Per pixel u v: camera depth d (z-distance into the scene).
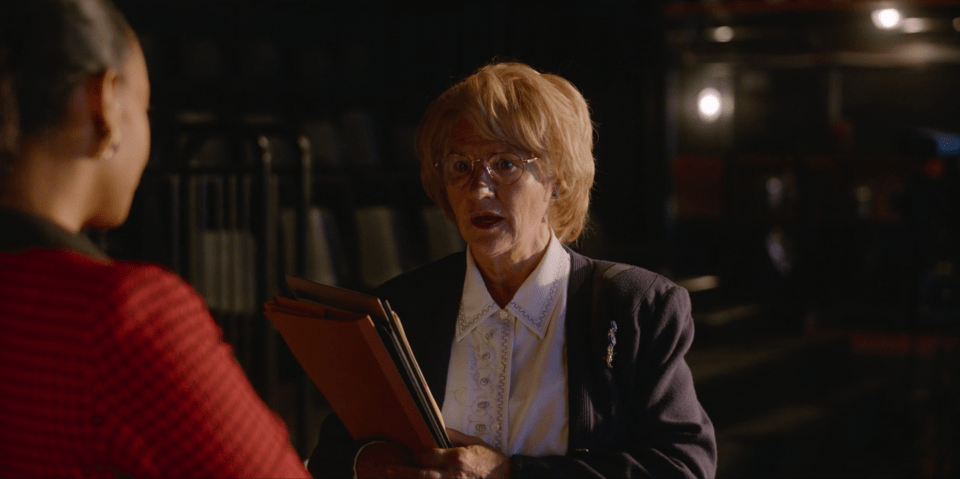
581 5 5.79
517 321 1.27
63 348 0.61
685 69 9.24
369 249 4.70
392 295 1.35
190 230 2.87
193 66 5.00
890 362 6.07
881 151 10.12
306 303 1.06
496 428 1.24
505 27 5.78
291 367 3.82
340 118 5.34
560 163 1.23
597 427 1.20
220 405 0.66
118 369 0.61
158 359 0.63
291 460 0.71
